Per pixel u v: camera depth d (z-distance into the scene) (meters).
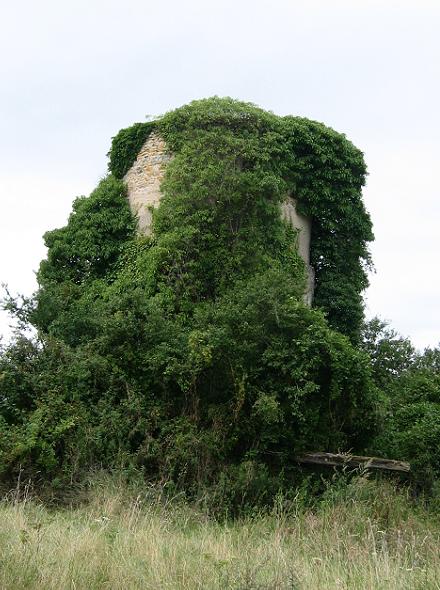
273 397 16.77
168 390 17.75
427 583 8.02
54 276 26.25
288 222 27.88
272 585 7.47
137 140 27.33
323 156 29.17
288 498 15.77
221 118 26.19
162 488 14.22
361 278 31.22
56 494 14.65
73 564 7.75
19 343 18.03
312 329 17.91
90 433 16.11
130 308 18.75
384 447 19.12
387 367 31.83
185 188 25.08
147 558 8.40
